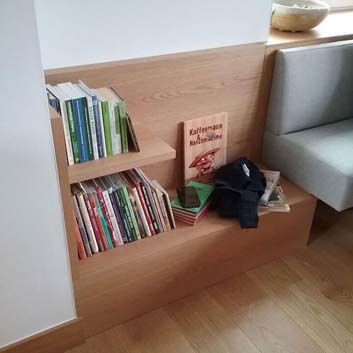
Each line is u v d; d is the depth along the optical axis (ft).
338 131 6.66
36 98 3.56
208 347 5.12
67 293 4.74
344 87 6.79
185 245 5.33
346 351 5.12
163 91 5.48
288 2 7.23
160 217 5.34
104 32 4.88
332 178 5.79
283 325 5.43
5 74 3.35
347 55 6.58
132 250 5.11
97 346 5.10
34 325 4.70
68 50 4.77
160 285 5.43
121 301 5.20
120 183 5.04
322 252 6.66
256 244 6.07
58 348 4.99
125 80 5.14
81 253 4.91
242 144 6.70
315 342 5.22
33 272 4.36
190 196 5.67
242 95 6.22
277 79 6.21
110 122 4.55
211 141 6.19
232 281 6.07
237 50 5.79
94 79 4.94
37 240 4.21
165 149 4.88
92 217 4.83
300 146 6.20
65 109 4.23
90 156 4.58
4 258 4.10
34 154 3.78
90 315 5.06
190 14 5.33
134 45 5.14
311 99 6.52
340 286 6.04
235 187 5.79
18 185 3.83
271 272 6.25
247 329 5.36
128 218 5.10
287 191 6.33
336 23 7.50
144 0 4.94
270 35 6.54
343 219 7.40
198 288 5.85
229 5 5.56
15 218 3.97
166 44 5.35
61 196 4.14
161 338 5.22
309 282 6.09
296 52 6.11
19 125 3.59
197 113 5.93
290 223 6.27
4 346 4.60
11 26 3.22
